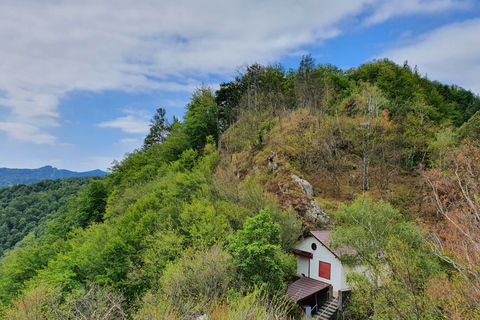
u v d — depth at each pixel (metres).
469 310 7.57
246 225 18.06
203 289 13.27
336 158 36.94
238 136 42.44
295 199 28.80
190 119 53.00
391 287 11.88
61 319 11.84
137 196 35.59
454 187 13.03
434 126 40.94
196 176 29.81
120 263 20.28
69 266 21.78
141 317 9.12
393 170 35.25
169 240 19.45
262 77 54.22
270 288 15.82
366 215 19.16
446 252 13.53
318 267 23.09
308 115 45.16
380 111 45.00
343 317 19.03
